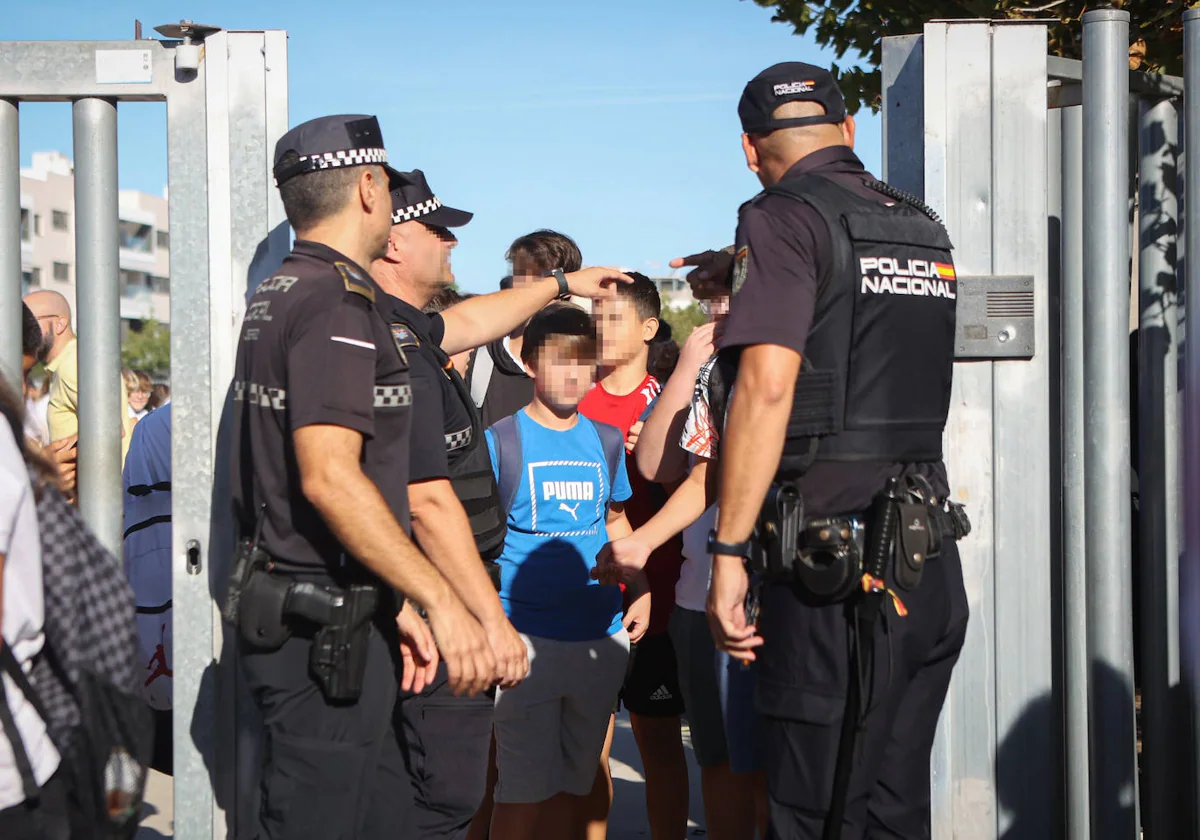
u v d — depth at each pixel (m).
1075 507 3.13
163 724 3.44
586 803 3.63
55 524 1.93
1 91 2.97
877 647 2.30
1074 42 4.86
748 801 3.39
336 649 2.31
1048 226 3.26
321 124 2.48
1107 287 3.01
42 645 1.89
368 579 2.37
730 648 2.34
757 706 2.43
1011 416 3.09
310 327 2.27
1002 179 3.05
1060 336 3.21
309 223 2.47
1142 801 3.49
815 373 2.31
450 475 2.86
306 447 2.22
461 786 2.81
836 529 2.26
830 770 2.33
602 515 3.43
